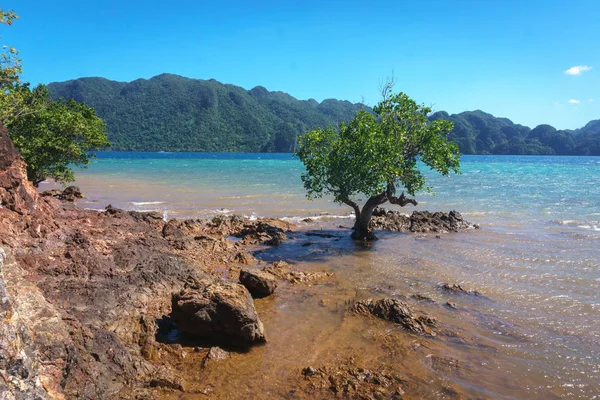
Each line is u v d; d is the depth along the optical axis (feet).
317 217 88.99
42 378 20.03
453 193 135.64
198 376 27.35
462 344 32.22
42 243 37.81
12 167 40.52
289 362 29.32
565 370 28.60
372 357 30.12
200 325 31.60
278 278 47.85
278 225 78.02
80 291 31.94
